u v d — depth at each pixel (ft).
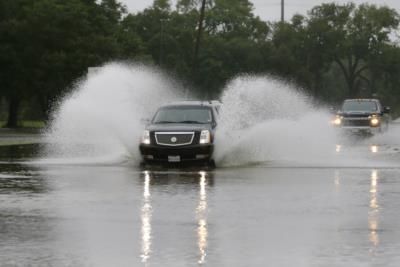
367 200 86.69
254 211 77.97
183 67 479.82
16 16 374.02
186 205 82.38
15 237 62.90
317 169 127.34
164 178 111.86
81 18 376.48
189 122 136.77
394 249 57.98
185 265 52.49
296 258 54.80
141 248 58.44
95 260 54.03
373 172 121.49
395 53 638.53
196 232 65.57
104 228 67.51
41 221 71.20
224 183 104.94
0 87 363.35
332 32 632.38
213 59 570.46
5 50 352.08
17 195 90.48
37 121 545.03
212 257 55.11
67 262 53.42
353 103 246.68
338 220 72.13
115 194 92.02
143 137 133.49
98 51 376.07
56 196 89.71
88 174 117.50
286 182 106.22
